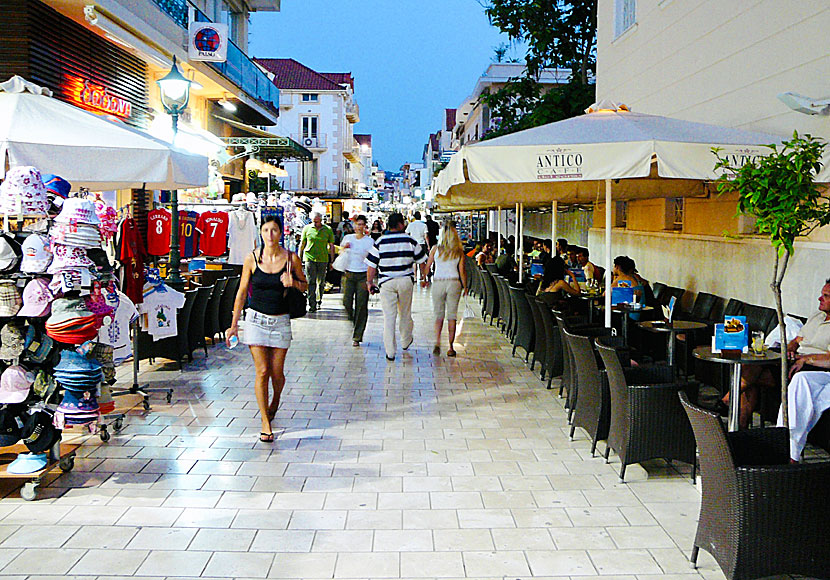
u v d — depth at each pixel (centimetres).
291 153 2442
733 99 931
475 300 1775
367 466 576
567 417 720
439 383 869
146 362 972
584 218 1984
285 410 743
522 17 2411
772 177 458
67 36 1121
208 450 613
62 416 525
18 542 439
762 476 356
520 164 605
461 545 438
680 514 484
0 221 630
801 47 771
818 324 620
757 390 641
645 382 567
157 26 1360
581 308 1042
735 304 870
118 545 436
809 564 364
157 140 686
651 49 1223
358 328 1126
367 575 402
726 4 947
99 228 550
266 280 639
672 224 1238
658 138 604
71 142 570
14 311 510
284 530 458
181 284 930
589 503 502
